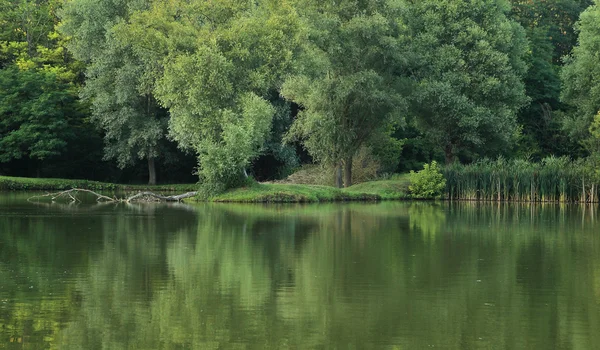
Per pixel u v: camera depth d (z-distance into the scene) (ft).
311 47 158.81
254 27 152.87
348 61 159.02
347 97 160.04
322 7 159.63
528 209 136.46
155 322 47.57
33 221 103.96
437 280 61.05
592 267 67.87
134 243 81.20
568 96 185.06
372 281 60.44
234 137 146.51
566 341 43.96
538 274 64.13
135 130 186.60
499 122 172.14
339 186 172.45
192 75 147.64
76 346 42.50
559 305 52.70
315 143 163.73
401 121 167.73
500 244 83.10
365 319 48.65
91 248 77.10
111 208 129.90
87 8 181.06
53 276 61.62
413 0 180.04
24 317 48.49
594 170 153.48
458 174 163.43
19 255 72.02
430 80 171.32
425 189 162.91
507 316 49.62
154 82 174.50
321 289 57.26
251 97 150.20
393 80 167.73
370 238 87.45
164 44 156.46
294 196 149.69
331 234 91.09
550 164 159.43
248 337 44.47
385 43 155.33
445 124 175.52
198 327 46.42
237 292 56.03
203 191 151.64
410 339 44.24
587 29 180.14
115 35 166.30
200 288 57.36
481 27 175.73
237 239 85.56
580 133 180.45
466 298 54.65
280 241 84.17
